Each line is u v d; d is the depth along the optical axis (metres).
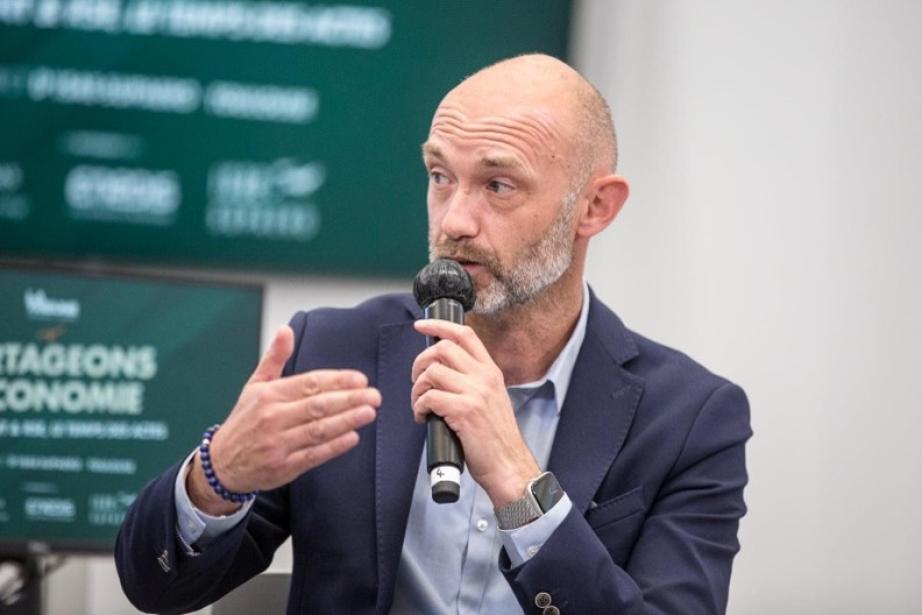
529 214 5.96
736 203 11.50
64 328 9.05
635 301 11.55
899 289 11.35
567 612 5.58
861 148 11.39
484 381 5.54
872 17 11.38
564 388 6.39
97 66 11.41
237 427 5.42
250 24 11.51
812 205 11.42
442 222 5.98
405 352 6.49
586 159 6.16
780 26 11.48
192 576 5.82
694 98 11.56
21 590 8.92
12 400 8.98
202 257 11.60
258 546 6.30
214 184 11.57
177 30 11.45
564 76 6.19
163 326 9.13
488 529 6.20
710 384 6.49
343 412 5.32
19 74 11.34
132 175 11.49
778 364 11.41
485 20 11.63
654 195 11.56
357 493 6.18
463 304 5.87
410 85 11.67
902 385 11.35
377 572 6.06
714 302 11.48
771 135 11.48
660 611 5.78
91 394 9.05
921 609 11.35
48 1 11.33
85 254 11.48
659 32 11.60
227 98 11.54
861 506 11.38
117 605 10.07
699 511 6.17
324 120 11.64
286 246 11.67
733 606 11.33
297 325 6.66
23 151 11.39
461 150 5.93
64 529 8.95
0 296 9.02
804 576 11.34
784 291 11.43
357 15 11.60
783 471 11.39
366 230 11.74
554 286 6.22
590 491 6.12
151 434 9.07
